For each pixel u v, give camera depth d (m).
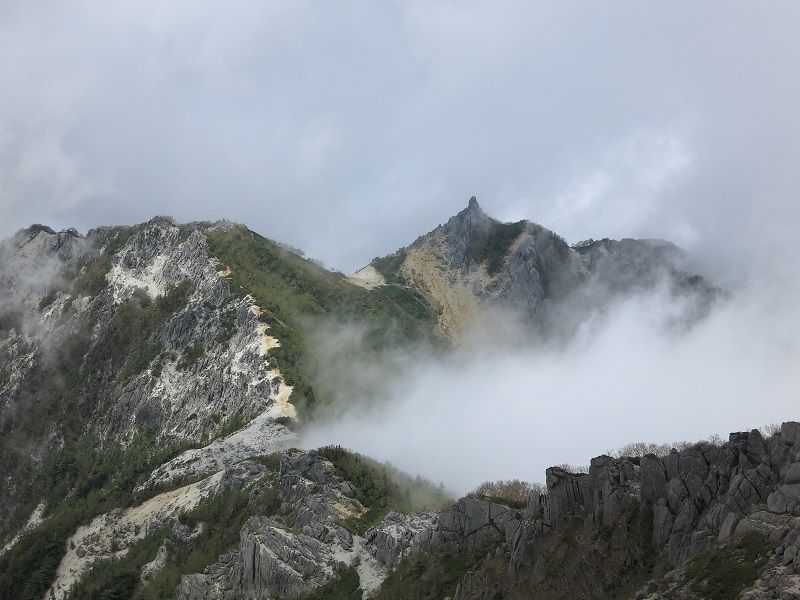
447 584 139.88
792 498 101.06
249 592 179.88
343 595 159.25
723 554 100.94
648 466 120.25
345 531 180.88
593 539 120.50
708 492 112.25
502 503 148.75
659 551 112.25
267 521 193.25
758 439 112.25
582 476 130.88
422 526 168.00
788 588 88.19
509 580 126.94
